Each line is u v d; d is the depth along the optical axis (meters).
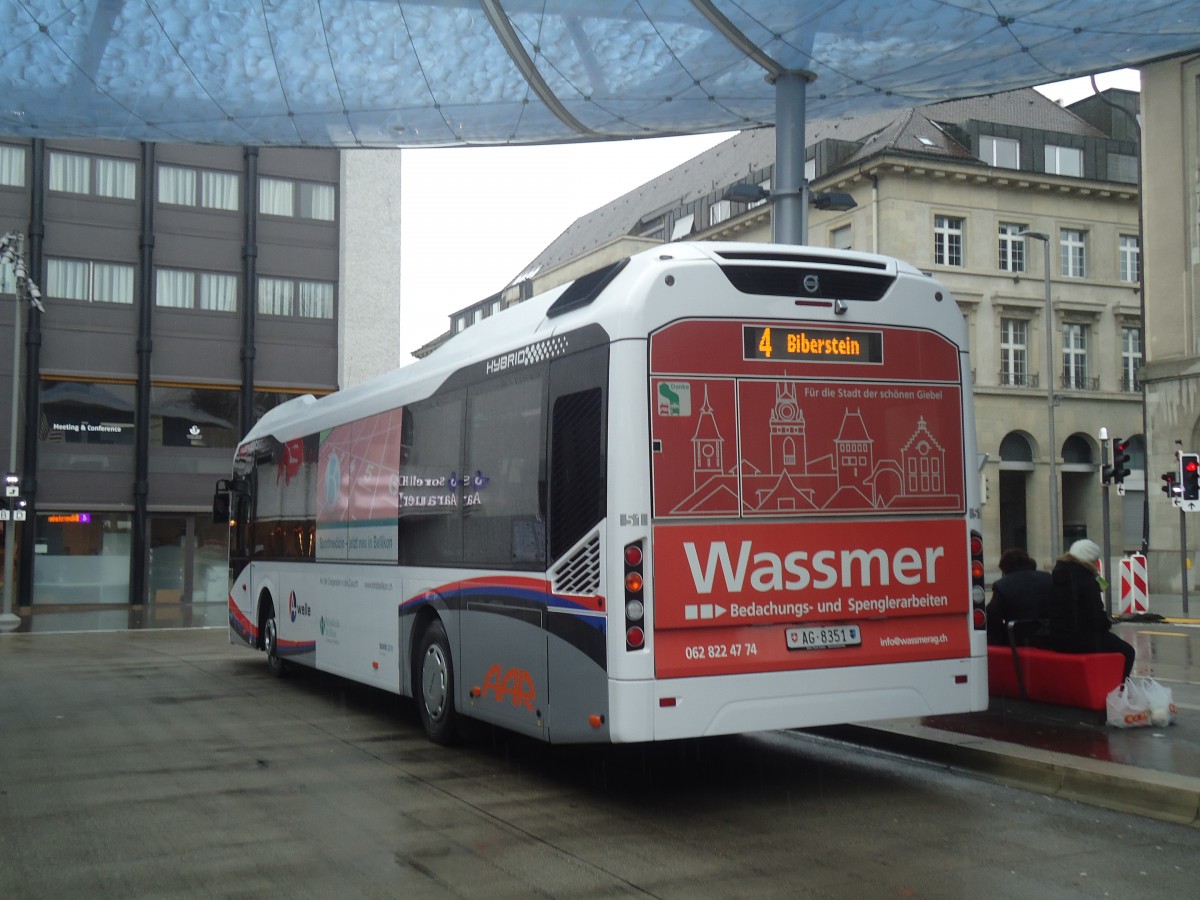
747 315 7.20
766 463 7.15
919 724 9.23
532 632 7.78
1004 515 51.03
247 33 15.87
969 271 47.69
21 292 29.66
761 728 7.00
